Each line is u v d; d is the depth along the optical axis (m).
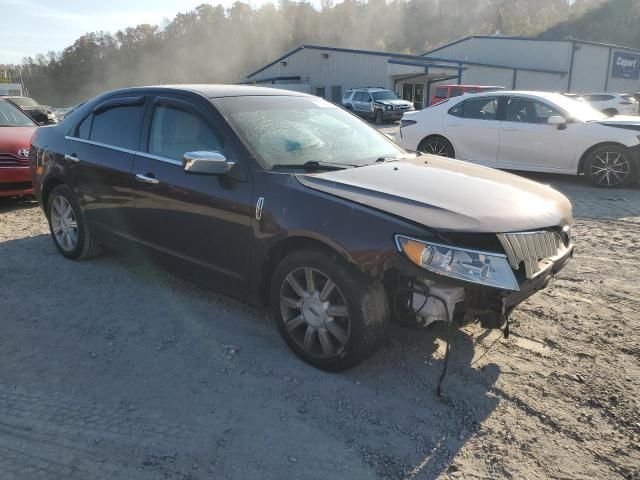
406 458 2.73
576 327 4.04
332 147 4.12
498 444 2.82
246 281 3.77
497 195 3.49
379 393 3.26
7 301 4.54
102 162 4.73
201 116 4.05
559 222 3.50
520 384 3.33
